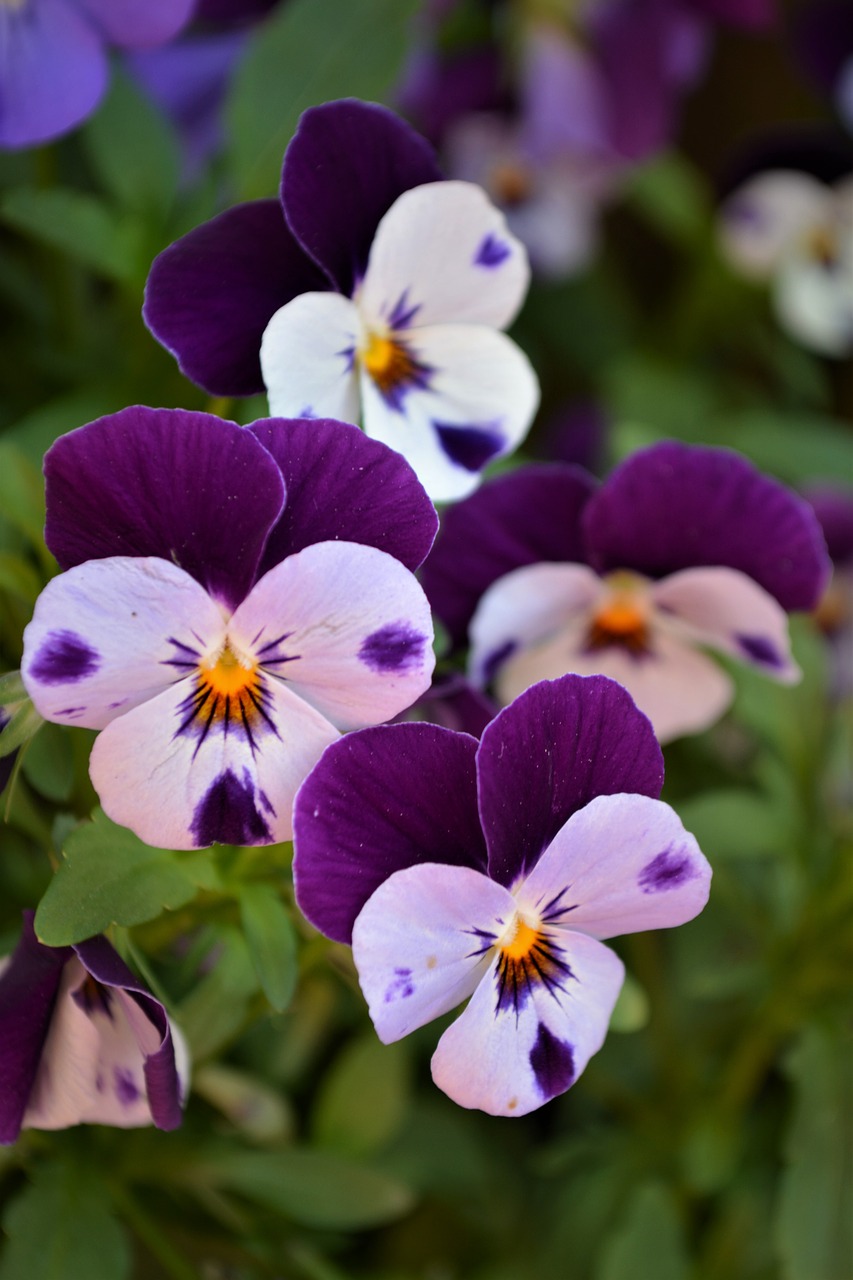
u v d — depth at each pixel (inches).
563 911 10.6
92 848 10.7
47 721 10.8
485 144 19.0
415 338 11.2
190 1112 12.9
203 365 10.8
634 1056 15.0
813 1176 13.3
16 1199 12.1
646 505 12.0
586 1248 14.2
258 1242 12.9
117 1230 12.1
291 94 13.1
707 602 12.2
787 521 12.0
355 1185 13.0
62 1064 10.8
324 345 10.7
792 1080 14.4
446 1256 15.0
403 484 10.3
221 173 14.0
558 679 10.3
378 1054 13.7
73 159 15.3
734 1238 14.6
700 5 18.4
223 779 10.3
